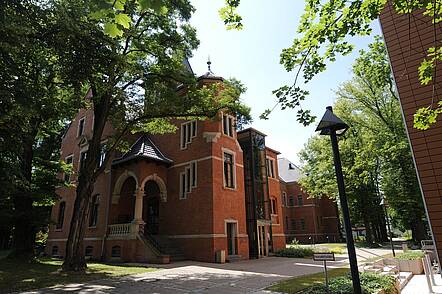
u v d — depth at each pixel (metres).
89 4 3.33
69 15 10.75
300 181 36.62
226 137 22.22
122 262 19.22
